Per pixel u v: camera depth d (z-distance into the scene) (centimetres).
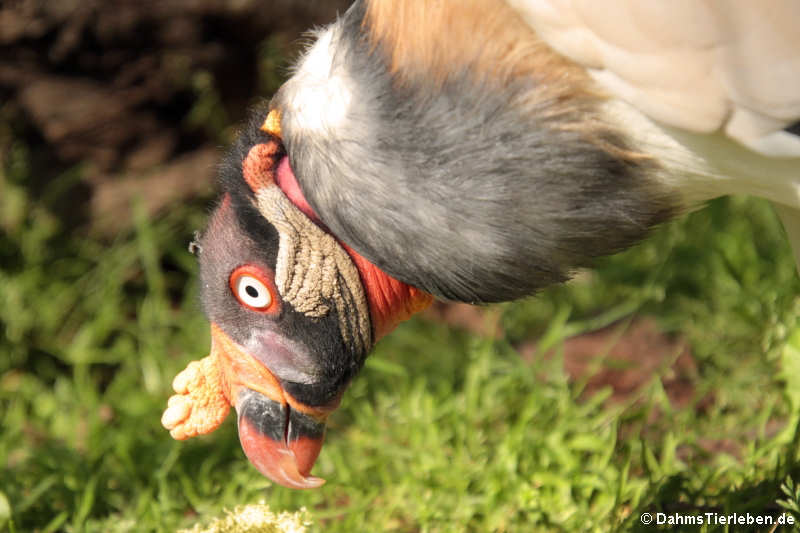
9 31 755
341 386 464
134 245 796
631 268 788
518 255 413
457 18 396
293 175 438
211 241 457
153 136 811
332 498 590
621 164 403
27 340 758
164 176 811
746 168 401
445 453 616
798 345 582
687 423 615
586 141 397
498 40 394
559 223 407
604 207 408
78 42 768
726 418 630
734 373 666
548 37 388
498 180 399
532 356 726
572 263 424
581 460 592
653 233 444
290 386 455
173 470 618
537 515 543
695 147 398
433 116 399
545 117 395
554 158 397
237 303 454
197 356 721
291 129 428
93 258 800
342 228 424
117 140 803
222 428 658
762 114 378
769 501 504
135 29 769
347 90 412
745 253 761
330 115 414
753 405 634
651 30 374
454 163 400
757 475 534
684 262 780
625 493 539
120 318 775
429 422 625
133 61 783
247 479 597
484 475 578
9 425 672
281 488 586
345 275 446
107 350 758
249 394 457
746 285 740
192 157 818
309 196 428
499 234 407
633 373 690
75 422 671
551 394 647
